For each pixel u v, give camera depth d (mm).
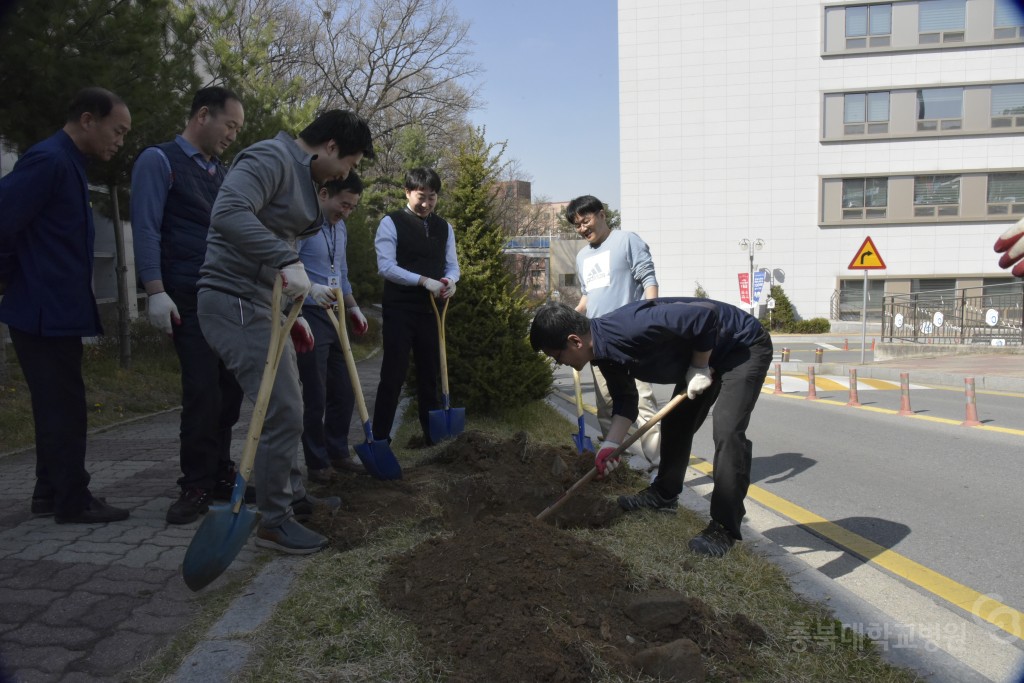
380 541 3449
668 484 4098
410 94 33375
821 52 30516
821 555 3863
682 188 31828
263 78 13125
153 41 7984
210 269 3242
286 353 3283
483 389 7016
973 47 29516
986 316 18625
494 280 7250
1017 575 3566
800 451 6809
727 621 2715
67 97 6773
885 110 30344
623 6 31562
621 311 3473
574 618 2602
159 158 3684
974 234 30125
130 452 5758
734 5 30891
